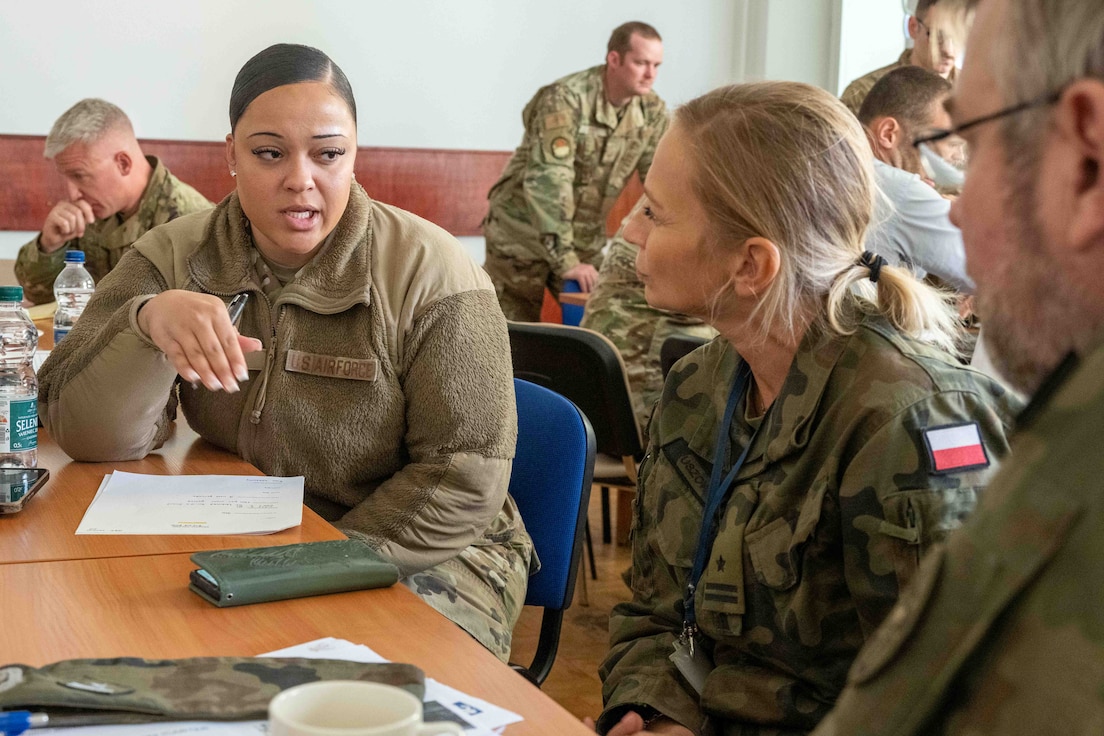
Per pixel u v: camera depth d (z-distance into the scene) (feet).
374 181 18.62
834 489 3.58
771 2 19.97
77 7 16.61
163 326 4.49
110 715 2.45
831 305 3.68
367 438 5.17
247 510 4.32
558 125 15.07
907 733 1.64
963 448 3.44
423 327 5.11
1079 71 1.68
